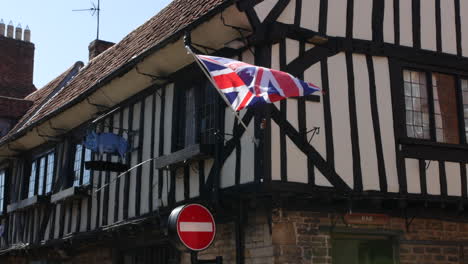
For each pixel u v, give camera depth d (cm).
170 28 1034
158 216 930
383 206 870
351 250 875
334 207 840
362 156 845
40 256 1426
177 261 977
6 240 1512
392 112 880
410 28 923
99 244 1209
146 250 1080
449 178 895
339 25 874
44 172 1415
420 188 870
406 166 869
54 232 1302
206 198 872
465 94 952
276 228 797
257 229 817
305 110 822
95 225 1159
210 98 923
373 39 891
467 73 952
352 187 827
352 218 852
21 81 2050
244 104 722
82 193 1189
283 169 787
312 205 827
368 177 841
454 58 945
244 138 824
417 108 907
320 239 823
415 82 917
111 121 1179
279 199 787
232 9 799
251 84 728
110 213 1119
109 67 1260
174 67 996
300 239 809
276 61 823
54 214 1318
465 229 931
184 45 904
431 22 941
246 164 813
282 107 807
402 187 857
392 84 890
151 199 1012
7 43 2045
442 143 901
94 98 1152
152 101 1062
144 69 1006
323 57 852
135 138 1088
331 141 830
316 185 805
